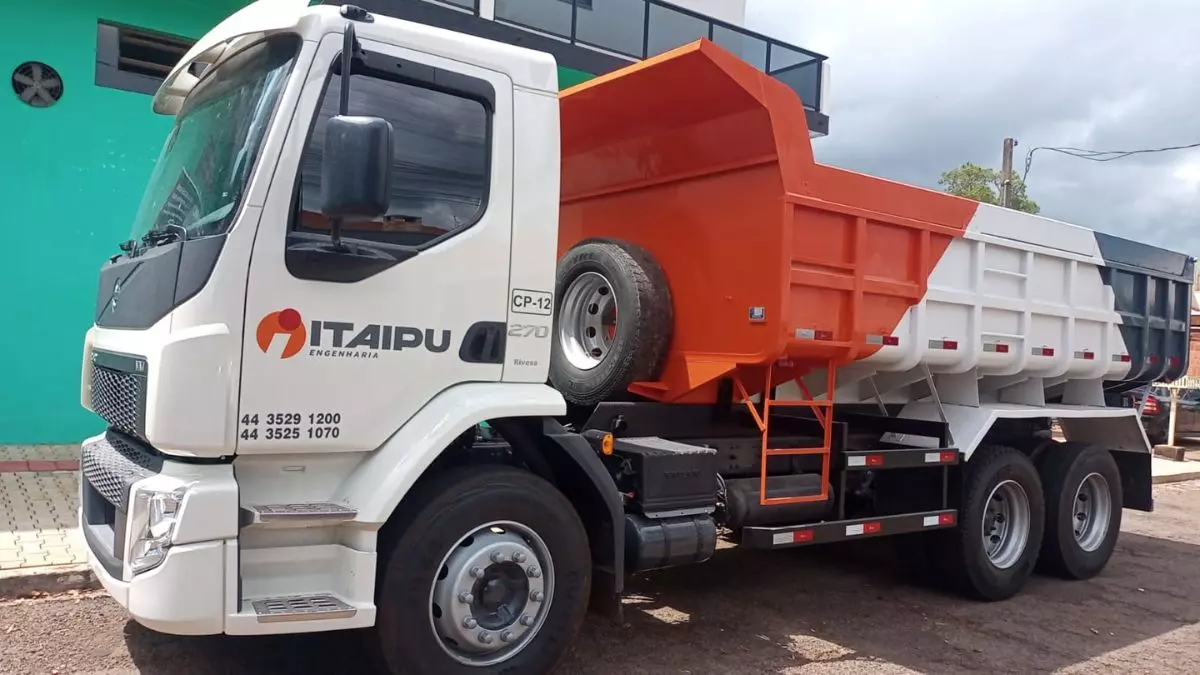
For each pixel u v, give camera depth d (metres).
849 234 5.49
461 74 4.06
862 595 6.64
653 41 13.46
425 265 3.94
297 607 3.65
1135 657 5.64
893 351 5.86
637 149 5.83
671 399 5.61
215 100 4.19
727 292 5.35
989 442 6.95
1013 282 6.77
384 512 3.72
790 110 5.09
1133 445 8.07
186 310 3.49
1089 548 7.64
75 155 9.01
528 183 4.25
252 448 3.57
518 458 4.52
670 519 4.83
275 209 3.60
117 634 4.84
